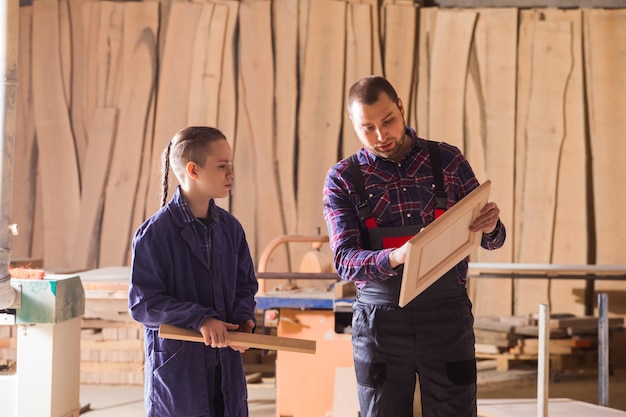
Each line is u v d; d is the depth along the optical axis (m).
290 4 6.93
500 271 6.74
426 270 2.26
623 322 6.41
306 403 4.39
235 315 2.56
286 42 6.91
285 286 4.99
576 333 6.18
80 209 6.95
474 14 6.91
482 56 6.89
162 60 6.98
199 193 2.51
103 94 7.02
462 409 2.51
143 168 6.93
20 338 3.79
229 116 6.91
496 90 6.85
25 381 3.79
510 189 6.78
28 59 7.11
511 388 5.73
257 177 6.89
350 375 4.14
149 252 2.42
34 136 7.07
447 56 6.90
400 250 2.31
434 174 2.59
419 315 2.51
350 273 2.46
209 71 6.93
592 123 6.79
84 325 5.82
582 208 6.75
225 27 6.95
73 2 7.10
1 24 3.75
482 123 6.85
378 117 2.49
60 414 3.88
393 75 6.91
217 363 2.48
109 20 7.04
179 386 2.40
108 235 6.88
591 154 6.78
